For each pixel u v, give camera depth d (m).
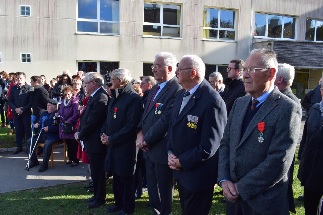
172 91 3.39
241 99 2.52
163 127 3.29
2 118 9.64
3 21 10.51
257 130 2.22
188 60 2.86
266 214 2.20
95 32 11.75
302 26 15.45
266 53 2.25
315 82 16.27
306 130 3.61
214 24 13.70
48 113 6.21
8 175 5.49
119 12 11.97
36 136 6.14
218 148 2.74
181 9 12.92
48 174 5.57
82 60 11.65
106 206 4.22
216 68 13.88
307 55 14.38
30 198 4.48
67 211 4.07
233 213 2.45
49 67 11.16
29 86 7.04
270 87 2.29
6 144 7.46
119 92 3.89
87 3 11.55
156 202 3.56
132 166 3.88
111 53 11.96
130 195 3.94
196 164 2.71
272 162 2.12
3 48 10.59
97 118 4.08
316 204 3.33
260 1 14.34
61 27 11.20
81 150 5.46
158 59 3.45
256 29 14.59
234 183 2.35
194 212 2.86
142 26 12.30
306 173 3.26
